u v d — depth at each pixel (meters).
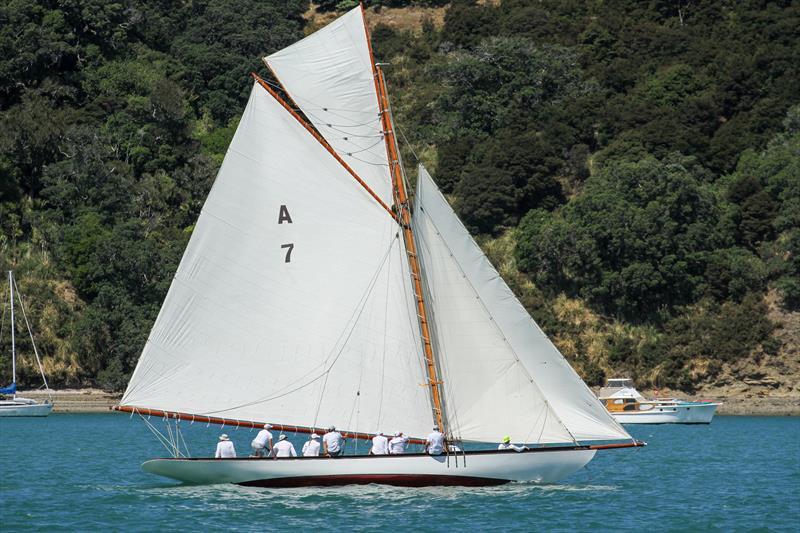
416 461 164.62
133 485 182.00
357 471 165.25
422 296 167.12
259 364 170.12
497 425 164.88
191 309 168.62
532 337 162.75
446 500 157.62
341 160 169.75
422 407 167.25
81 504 157.75
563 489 170.00
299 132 171.38
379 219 169.25
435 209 165.12
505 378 164.00
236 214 170.38
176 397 168.38
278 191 171.50
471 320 164.62
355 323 169.50
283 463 166.25
